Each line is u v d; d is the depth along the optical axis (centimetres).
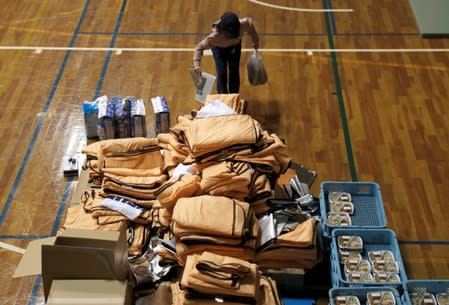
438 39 934
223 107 647
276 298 520
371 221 607
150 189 611
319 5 1011
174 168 625
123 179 618
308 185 675
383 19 978
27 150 743
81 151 699
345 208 612
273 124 781
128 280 505
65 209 673
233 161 582
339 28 958
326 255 590
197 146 584
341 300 526
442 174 715
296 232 555
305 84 846
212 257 508
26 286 594
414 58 895
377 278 551
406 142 756
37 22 960
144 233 588
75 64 877
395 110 804
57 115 793
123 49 905
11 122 781
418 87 842
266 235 554
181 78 852
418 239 644
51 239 578
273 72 866
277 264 557
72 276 497
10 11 983
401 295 547
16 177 709
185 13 985
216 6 1003
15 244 633
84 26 953
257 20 974
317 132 770
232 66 766
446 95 828
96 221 588
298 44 921
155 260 571
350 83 848
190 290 502
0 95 821
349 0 1019
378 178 709
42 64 876
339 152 742
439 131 772
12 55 892
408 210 673
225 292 498
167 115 730
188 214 533
